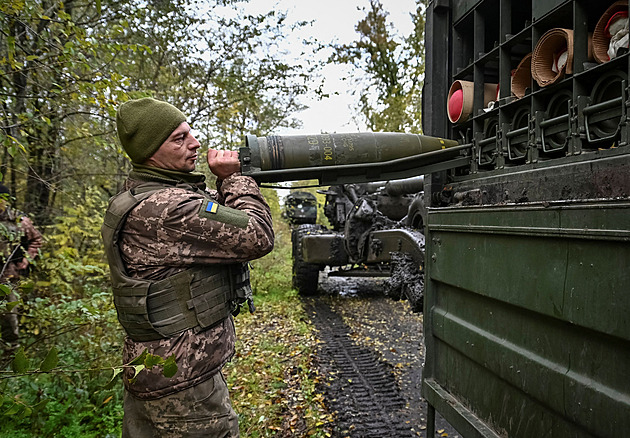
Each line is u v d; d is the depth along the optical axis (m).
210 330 1.51
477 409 1.67
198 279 1.48
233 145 6.24
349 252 5.84
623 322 1.01
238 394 3.40
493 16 2.14
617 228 1.01
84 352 2.93
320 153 1.86
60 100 2.88
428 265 2.03
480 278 1.60
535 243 1.31
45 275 3.50
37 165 4.07
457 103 2.15
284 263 10.87
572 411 1.18
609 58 1.40
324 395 3.39
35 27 2.86
